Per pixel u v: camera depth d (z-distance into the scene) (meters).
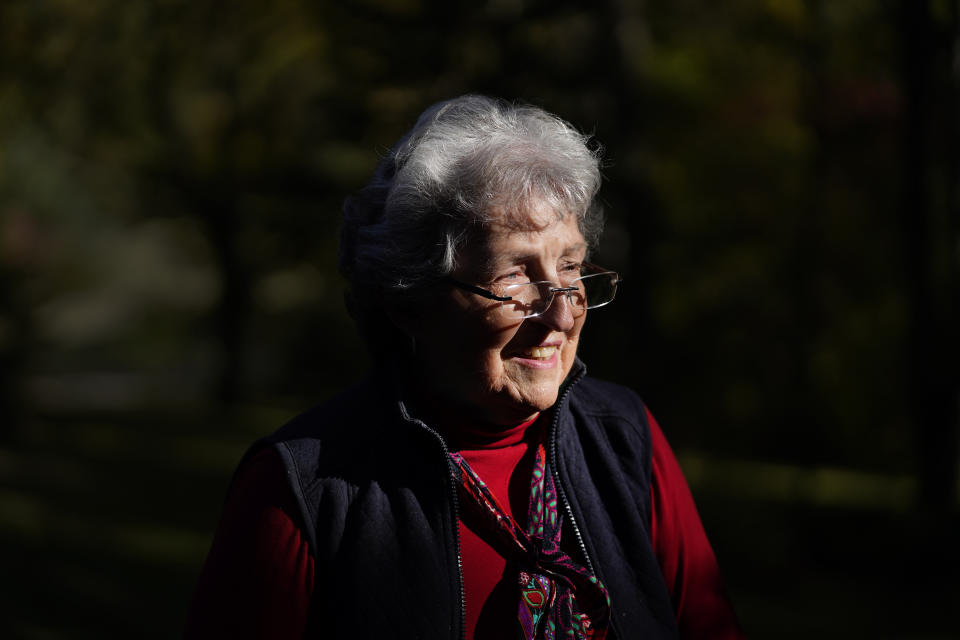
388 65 6.99
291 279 27.41
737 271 15.27
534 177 1.29
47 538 8.54
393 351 1.46
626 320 8.45
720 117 14.77
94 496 11.22
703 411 14.37
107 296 35.62
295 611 1.26
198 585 1.32
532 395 1.34
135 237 34.12
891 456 12.93
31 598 6.46
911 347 8.67
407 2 6.96
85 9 10.85
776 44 13.84
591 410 1.50
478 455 1.41
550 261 1.33
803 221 13.63
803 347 13.50
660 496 1.47
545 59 7.38
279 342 30.53
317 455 1.33
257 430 19.86
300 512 1.28
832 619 6.66
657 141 14.59
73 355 34.81
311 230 21.78
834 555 7.95
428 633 1.24
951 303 8.70
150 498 11.24
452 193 1.29
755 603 7.04
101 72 11.76
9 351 17.16
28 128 16.59
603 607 1.34
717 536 8.00
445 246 1.30
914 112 8.45
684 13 13.63
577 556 1.39
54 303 19.02
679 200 15.05
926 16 8.26
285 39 12.39
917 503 8.51
